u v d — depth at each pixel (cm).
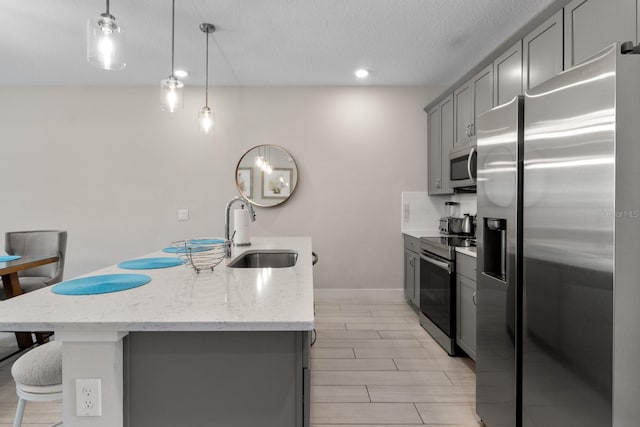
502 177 153
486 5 235
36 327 89
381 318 342
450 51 306
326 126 402
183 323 89
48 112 391
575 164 113
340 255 406
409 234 374
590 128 107
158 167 399
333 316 347
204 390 98
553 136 123
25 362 130
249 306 102
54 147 393
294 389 98
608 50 101
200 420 98
